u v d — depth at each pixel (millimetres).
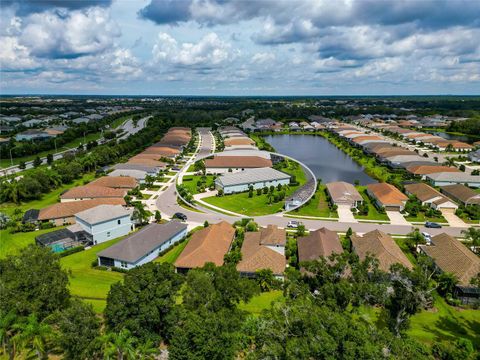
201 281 42812
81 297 54719
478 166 145375
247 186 115562
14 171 138125
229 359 37031
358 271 47219
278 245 67312
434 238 72500
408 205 94250
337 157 175500
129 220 82062
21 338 37531
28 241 75875
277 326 37156
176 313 41219
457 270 58375
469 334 47938
